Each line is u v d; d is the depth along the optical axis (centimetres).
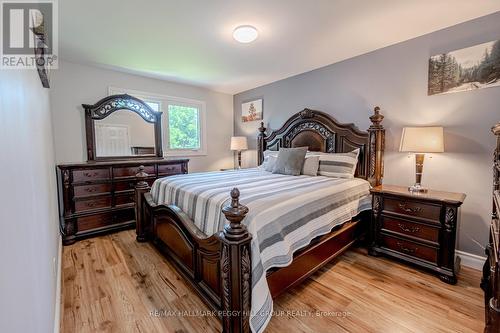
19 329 58
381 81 281
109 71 348
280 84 404
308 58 308
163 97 405
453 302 172
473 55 217
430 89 244
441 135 220
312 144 346
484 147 215
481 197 218
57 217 260
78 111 324
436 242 203
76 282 196
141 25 222
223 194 181
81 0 182
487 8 200
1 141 50
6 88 56
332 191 212
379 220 239
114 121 349
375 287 191
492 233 156
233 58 307
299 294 182
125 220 322
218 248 151
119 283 196
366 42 263
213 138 479
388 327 149
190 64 328
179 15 206
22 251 64
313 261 187
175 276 206
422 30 237
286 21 218
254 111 457
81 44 263
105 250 257
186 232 191
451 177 234
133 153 367
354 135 302
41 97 148
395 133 272
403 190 237
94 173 296
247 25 224
